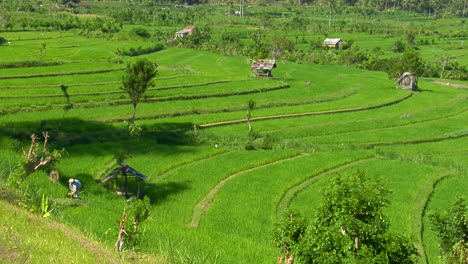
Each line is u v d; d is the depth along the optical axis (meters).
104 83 71.88
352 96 79.50
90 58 95.06
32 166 31.47
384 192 19.36
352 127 59.34
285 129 57.03
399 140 55.16
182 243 24.94
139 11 183.62
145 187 37.25
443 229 22.12
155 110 59.91
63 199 29.58
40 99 59.34
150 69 50.72
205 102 66.56
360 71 114.00
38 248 16.39
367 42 161.00
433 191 39.72
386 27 189.38
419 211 35.22
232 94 72.94
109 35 136.25
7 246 16.17
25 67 80.94
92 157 41.50
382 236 18.36
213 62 111.69
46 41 120.12
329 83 91.69
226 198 36.03
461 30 182.75
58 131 48.03
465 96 83.81
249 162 44.25
